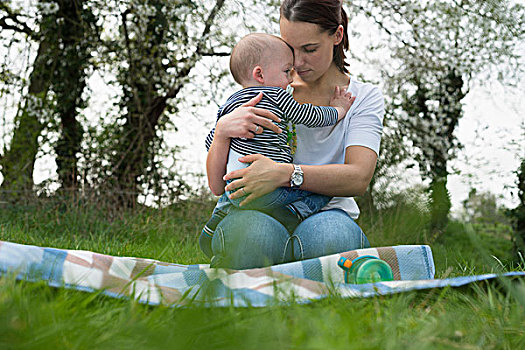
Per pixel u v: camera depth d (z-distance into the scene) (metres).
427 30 7.63
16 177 6.42
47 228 5.50
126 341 0.99
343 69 2.56
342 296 1.43
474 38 7.81
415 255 2.06
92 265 1.86
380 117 2.41
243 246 2.01
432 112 8.15
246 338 0.99
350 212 2.38
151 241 5.48
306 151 2.41
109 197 6.29
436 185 5.86
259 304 1.38
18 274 1.45
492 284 1.58
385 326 1.14
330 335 1.02
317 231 2.08
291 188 2.14
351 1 7.57
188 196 6.77
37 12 7.14
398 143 7.35
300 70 2.38
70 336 1.00
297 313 1.19
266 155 2.18
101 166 6.69
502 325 1.21
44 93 6.94
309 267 1.89
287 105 2.24
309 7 2.24
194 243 5.41
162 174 6.79
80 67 7.45
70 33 7.57
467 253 5.43
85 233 5.52
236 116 2.18
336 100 2.42
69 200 6.03
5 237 3.90
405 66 7.78
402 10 7.52
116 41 7.71
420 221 5.85
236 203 2.16
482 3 7.67
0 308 1.04
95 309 1.29
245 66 2.35
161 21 7.56
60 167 6.97
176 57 7.68
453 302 1.46
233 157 2.22
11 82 6.67
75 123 7.38
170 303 1.34
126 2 7.43
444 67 7.86
